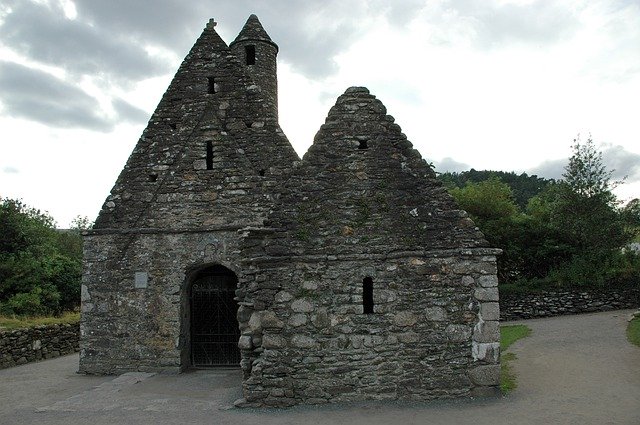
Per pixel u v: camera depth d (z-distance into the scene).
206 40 15.41
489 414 8.77
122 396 11.17
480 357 9.87
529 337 17.03
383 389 9.88
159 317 14.01
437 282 10.08
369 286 10.23
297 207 10.47
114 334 14.10
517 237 26.86
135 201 14.52
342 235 10.33
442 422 8.43
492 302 9.96
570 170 26.77
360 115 10.76
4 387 13.01
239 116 14.71
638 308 22.78
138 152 14.80
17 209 29.30
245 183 14.27
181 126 14.81
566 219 26.03
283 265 10.28
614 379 10.80
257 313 10.19
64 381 13.48
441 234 10.23
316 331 10.07
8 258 26.97
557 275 24.52
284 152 14.38
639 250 28.42
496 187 30.11
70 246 40.69
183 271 14.09
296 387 9.96
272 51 19.22
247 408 9.81
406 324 10.00
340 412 9.24
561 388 10.28
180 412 9.67
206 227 14.14
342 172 10.57
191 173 14.48
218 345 14.80
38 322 19.91
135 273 14.21
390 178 10.52
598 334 16.45
